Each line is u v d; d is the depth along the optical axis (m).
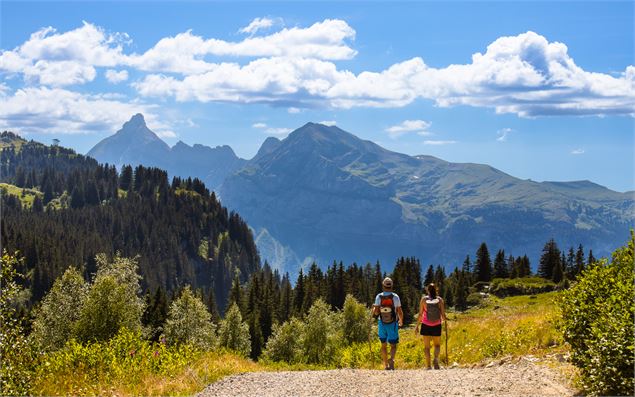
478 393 10.59
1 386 12.73
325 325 75.44
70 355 15.72
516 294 92.12
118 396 12.63
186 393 12.66
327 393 11.31
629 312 9.20
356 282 142.25
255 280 149.75
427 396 10.62
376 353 24.67
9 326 13.57
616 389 9.09
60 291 52.28
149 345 17.34
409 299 115.75
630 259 11.00
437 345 15.88
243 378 13.36
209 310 147.50
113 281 47.88
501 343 18.91
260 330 119.19
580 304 11.25
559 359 13.63
